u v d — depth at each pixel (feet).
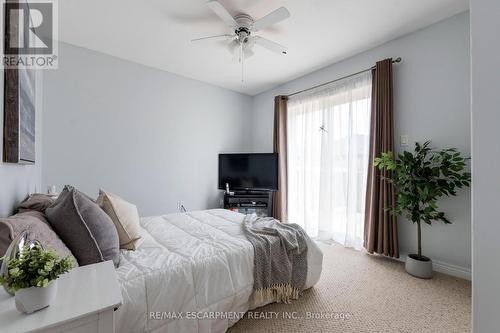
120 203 4.85
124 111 9.96
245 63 10.31
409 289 6.27
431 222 7.59
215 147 13.15
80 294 2.33
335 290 6.20
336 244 9.96
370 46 8.82
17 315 1.99
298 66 10.60
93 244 3.49
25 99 4.34
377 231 8.38
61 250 3.11
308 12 6.87
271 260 5.26
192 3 6.52
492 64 2.25
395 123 8.38
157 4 6.55
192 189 12.20
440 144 7.33
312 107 11.12
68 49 8.63
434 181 6.78
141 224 6.38
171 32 7.93
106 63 9.47
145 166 10.60
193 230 5.91
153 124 10.80
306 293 6.04
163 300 3.59
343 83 9.82
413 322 4.98
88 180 9.13
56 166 8.45
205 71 11.22
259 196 12.45
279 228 6.13
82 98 8.95
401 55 8.20
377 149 8.39
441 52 7.29
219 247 4.79
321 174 10.59
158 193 11.01
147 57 9.76
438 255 7.44
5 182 3.80
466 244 6.91
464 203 6.95
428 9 6.77
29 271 2.02
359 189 9.21
